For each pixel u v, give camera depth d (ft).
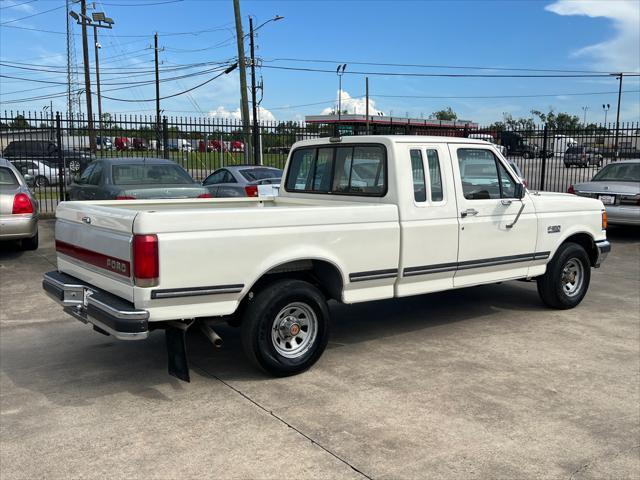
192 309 14.05
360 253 16.62
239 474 11.08
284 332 15.75
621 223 39.91
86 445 12.21
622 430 12.96
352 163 19.07
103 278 14.85
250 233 14.60
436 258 18.33
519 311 23.07
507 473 11.14
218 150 81.15
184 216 13.67
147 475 11.04
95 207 15.66
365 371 16.46
